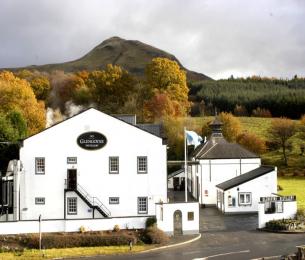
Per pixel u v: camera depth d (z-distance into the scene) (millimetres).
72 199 59688
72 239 50375
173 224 55344
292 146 131625
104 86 159250
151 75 141750
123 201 60375
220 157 79438
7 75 125062
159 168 60906
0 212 58469
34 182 59531
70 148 60094
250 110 197000
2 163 71125
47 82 168750
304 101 184000
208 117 159875
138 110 140125
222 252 46562
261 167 76438
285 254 44219
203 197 78938
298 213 60031
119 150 60594
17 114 80188
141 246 50156
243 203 71062
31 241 50125
